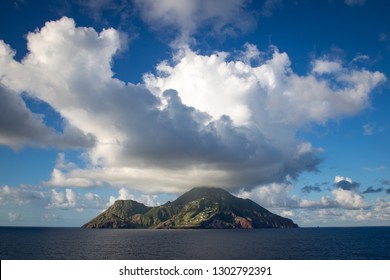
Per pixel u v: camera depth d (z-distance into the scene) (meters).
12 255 143.00
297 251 163.38
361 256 141.50
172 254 149.38
